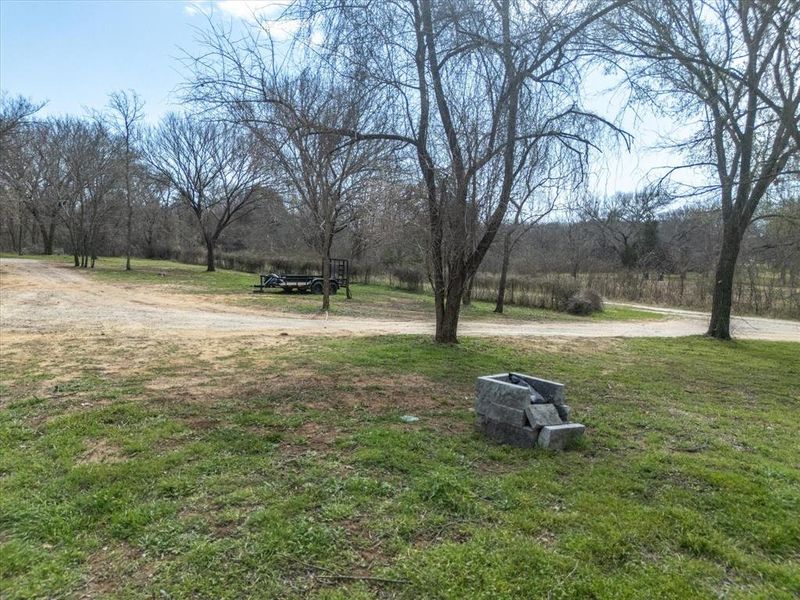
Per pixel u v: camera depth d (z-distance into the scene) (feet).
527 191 30.89
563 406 16.06
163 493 11.22
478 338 38.17
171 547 9.23
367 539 9.71
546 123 27.71
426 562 8.97
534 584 8.49
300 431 15.43
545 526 10.41
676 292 107.34
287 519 10.21
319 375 22.93
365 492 11.48
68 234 181.06
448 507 11.07
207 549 9.13
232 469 12.50
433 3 27.37
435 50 28.53
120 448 13.62
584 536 10.00
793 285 88.33
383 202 41.91
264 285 78.23
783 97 38.19
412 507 10.92
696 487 12.73
